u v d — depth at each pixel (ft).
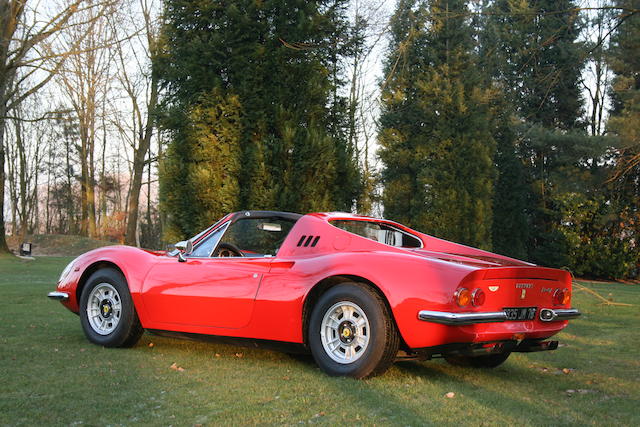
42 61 62.03
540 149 76.07
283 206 29.50
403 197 77.25
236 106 30.01
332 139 31.17
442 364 17.29
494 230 84.64
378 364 13.47
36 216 189.67
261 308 15.11
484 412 11.40
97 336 18.22
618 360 18.56
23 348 17.11
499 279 13.30
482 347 13.39
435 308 12.79
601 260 86.02
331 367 13.99
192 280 16.52
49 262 73.72
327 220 15.87
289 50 30.19
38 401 11.45
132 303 17.75
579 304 41.06
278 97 30.63
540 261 91.20
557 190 81.10
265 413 10.91
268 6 30.63
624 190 84.23
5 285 41.73
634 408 12.18
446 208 70.95
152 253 19.04
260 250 17.44
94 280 18.47
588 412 11.77
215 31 30.71
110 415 10.67
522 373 16.37
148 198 154.20
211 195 29.48
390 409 11.32
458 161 71.87
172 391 12.52
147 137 99.19
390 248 14.62
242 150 30.12
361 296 13.66
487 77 37.99
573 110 88.69
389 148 76.95
